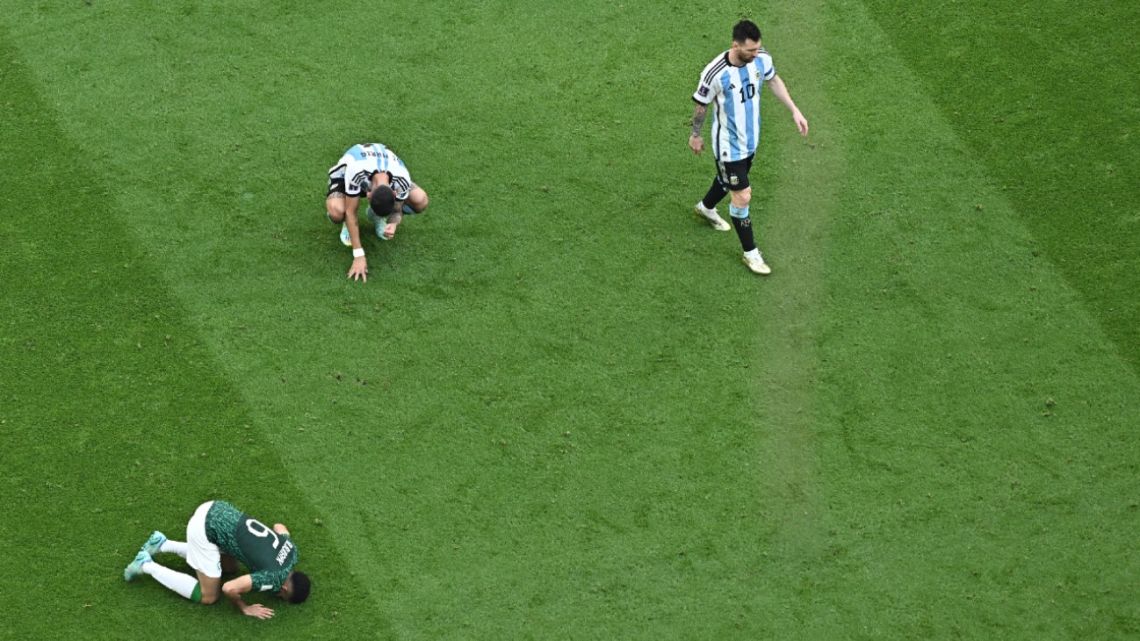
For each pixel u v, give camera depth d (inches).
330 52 1492.4
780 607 1126.4
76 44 1478.8
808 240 1358.3
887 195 1395.2
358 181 1247.5
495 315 1288.1
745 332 1288.1
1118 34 1533.0
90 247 1310.3
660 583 1134.4
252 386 1229.7
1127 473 1206.9
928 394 1251.2
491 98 1460.4
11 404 1203.9
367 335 1268.5
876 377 1261.1
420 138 1421.0
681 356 1268.5
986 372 1266.0
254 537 1074.7
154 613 1103.0
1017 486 1197.1
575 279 1318.9
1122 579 1148.5
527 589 1126.4
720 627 1114.1
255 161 1391.5
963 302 1314.0
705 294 1314.0
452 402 1229.7
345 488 1175.0
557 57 1501.0
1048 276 1334.9
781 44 1520.7
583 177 1396.4
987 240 1362.0
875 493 1189.7
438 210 1363.2
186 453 1186.6
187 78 1456.7
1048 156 1427.2
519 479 1187.3
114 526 1142.3
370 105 1445.6
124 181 1364.4
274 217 1348.4
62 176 1364.4
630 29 1530.5
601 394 1240.8
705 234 1360.7
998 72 1498.5
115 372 1229.7
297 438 1201.4
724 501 1180.5
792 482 1192.8
